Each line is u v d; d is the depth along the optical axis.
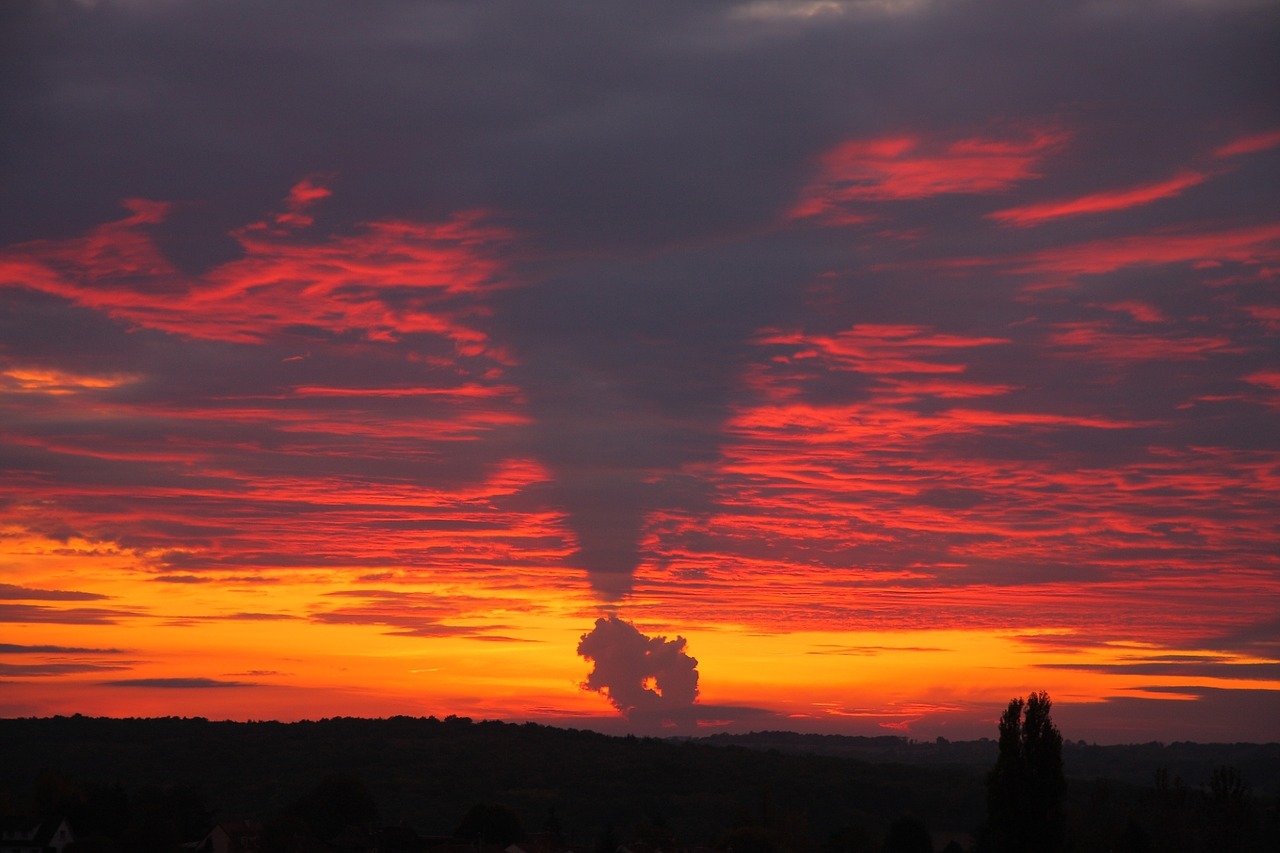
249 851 113.00
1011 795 70.62
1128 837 100.06
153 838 105.94
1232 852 97.69
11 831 105.62
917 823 112.56
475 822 121.75
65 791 114.56
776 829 121.56
